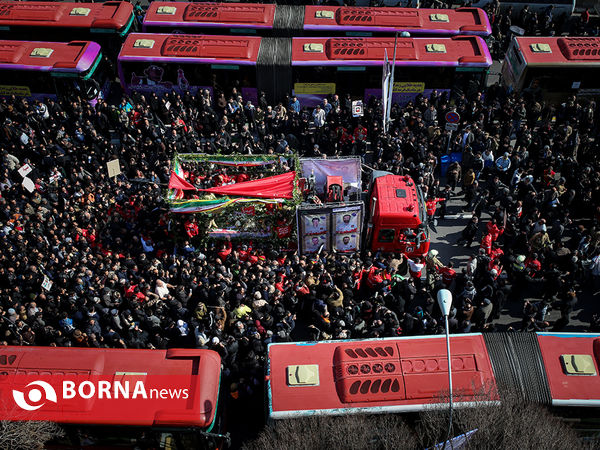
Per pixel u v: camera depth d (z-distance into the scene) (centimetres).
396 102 3066
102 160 2588
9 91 2991
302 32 3095
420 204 2267
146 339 1875
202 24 3081
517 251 2212
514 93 2906
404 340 1667
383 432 1430
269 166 2461
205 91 2870
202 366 1619
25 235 2184
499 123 2738
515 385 1568
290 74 2927
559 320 2000
